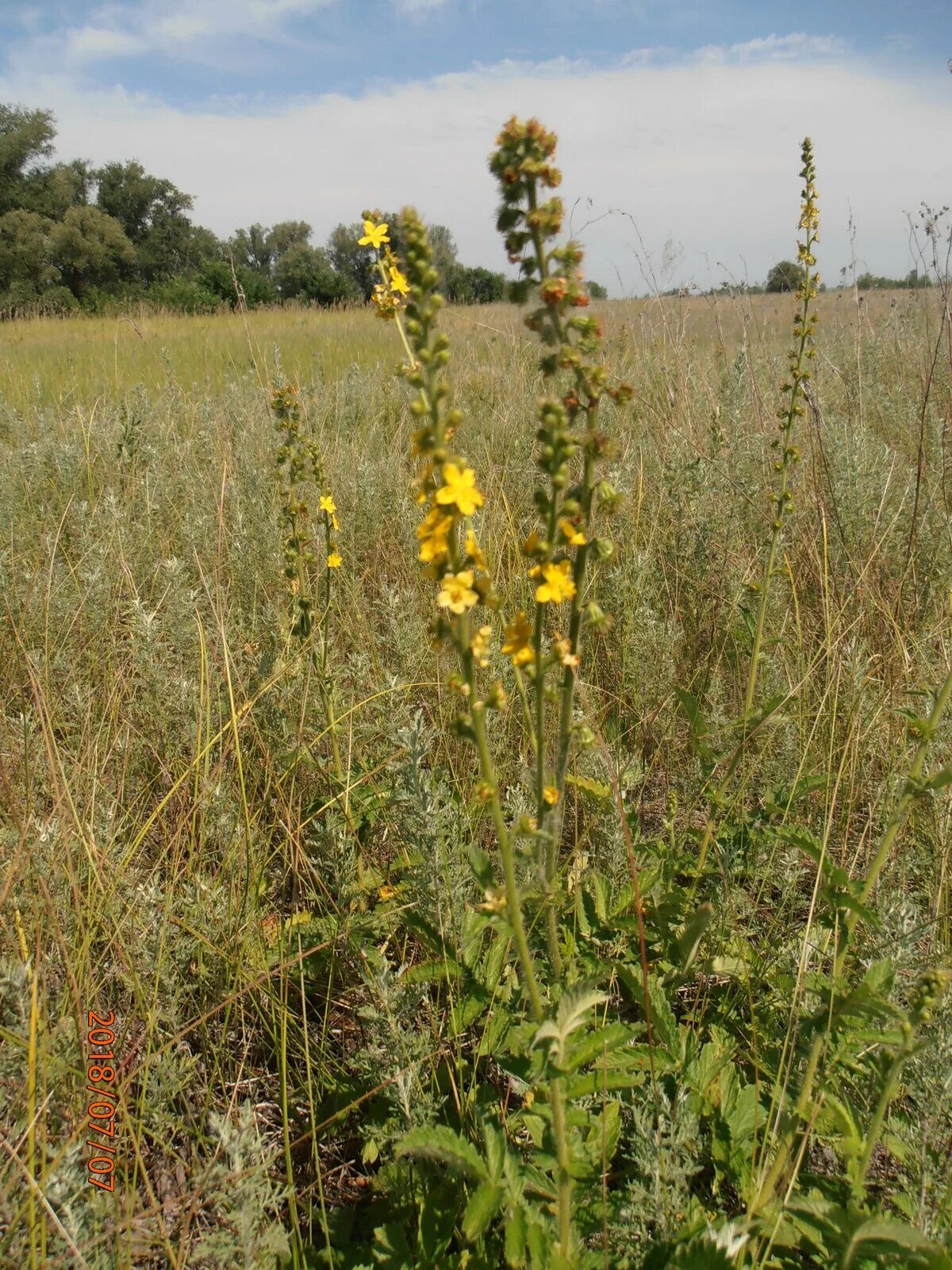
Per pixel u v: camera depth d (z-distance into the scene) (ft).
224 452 21.56
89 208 201.26
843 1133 7.99
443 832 10.34
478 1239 7.23
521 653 6.23
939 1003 8.49
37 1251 7.00
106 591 15.90
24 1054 8.32
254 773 12.95
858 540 16.97
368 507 20.56
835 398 25.88
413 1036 8.87
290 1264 7.77
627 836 8.60
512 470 21.67
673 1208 7.36
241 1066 9.40
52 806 12.04
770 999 9.84
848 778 12.46
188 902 10.44
